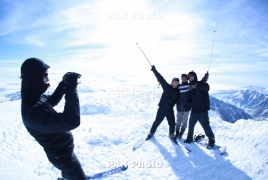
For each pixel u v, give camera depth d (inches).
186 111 195.0
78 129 230.8
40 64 63.4
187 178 133.7
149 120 269.4
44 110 60.5
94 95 520.1
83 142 191.9
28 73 61.4
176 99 190.5
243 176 134.0
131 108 362.6
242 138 195.9
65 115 60.7
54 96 82.2
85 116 299.0
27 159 158.7
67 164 76.0
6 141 196.7
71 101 63.3
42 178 133.1
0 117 298.7
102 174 128.2
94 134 205.6
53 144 69.9
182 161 156.6
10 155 164.7
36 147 183.8
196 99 177.6
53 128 59.4
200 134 205.0
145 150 176.1
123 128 233.0
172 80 191.9
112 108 344.8
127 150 176.7
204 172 140.9
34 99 62.3
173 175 137.2
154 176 135.3
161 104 192.5
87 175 126.0
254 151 167.6
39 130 61.0
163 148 179.6
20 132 223.8
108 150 176.4
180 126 205.6
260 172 137.7
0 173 136.9
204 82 172.9
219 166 148.0
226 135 209.6
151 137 202.5
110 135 206.4
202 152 171.0
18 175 135.6
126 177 133.1
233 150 174.7
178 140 198.4
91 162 154.4
